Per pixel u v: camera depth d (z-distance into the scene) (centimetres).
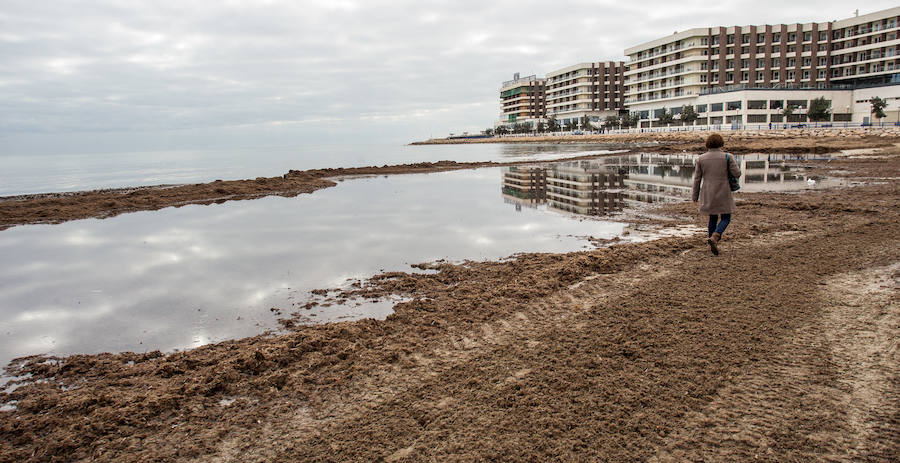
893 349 422
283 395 406
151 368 477
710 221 815
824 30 8588
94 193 2203
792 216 1089
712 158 781
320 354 479
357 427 354
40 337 573
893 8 7756
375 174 2855
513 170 2856
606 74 12369
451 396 388
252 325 586
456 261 842
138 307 663
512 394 384
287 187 2148
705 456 302
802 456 297
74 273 839
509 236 1038
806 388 370
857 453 297
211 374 441
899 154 2800
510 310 573
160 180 3300
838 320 490
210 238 1103
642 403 362
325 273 794
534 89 15775
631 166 2903
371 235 1087
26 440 356
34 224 1357
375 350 481
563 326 514
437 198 1677
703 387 379
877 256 709
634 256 783
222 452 334
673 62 9212
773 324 488
